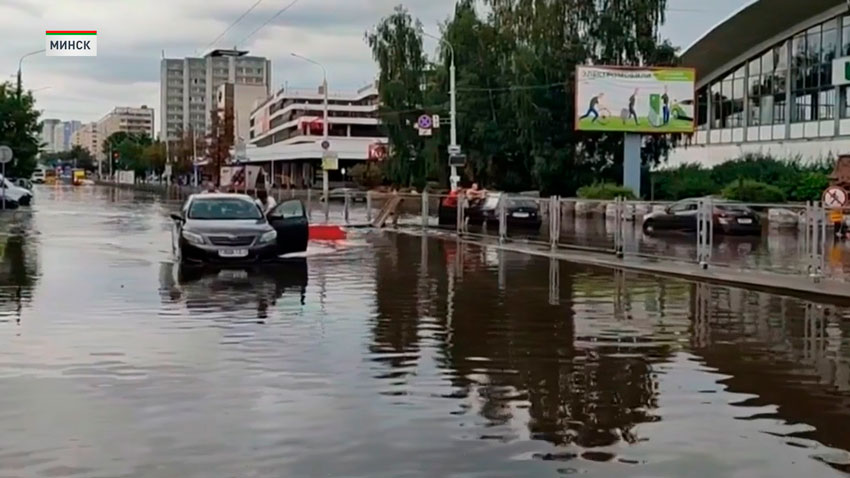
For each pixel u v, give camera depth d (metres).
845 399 8.87
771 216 39.72
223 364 10.14
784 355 11.12
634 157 52.06
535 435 7.47
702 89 74.19
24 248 25.59
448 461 6.75
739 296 16.80
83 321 13.05
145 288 16.92
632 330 12.87
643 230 35.28
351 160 107.31
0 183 51.88
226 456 6.84
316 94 143.88
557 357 10.83
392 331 12.49
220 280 18.39
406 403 8.49
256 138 175.75
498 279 19.27
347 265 21.97
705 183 54.41
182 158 125.75
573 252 25.95
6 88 64.25
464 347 11.39
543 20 56.06
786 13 58.66
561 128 55.66
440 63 61.62
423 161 63.12
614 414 8.19
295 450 7.00
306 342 11.55
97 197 75.88
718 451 7.09
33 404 8.35
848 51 58.91
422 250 26.95
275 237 21.61
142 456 6.84
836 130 59.38
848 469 6.66
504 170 59.91
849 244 30.12
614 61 55.53
